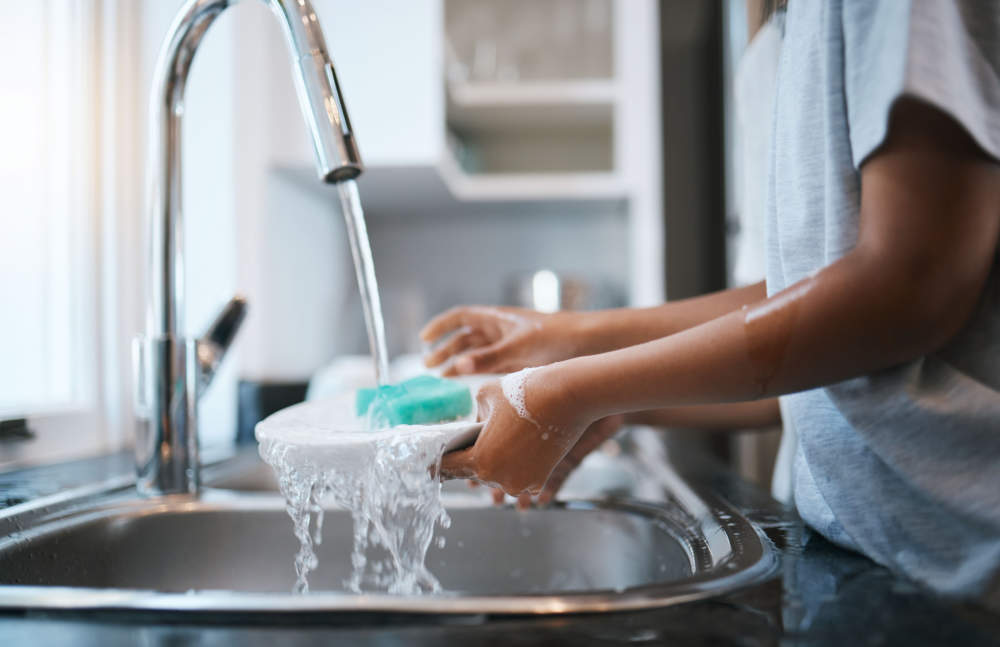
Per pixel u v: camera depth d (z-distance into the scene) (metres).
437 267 2.09
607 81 2.01
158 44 1.14
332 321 1.88
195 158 1.31
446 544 0.70
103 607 0.36
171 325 0.71
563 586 0.68
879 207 0.36
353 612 0.35
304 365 1.64
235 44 1.32
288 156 1.42
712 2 1.89
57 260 1.01
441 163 1.54
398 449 0.45
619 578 0.67
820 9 0.45
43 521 0.60
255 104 1.37
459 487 0.90
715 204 1.88
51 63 1.00
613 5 2.02
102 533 0.63
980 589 0.38
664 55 2.00
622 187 1.74
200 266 1.31
